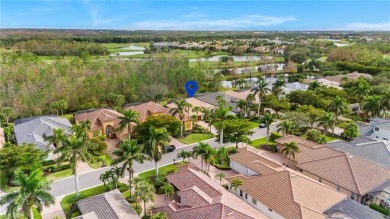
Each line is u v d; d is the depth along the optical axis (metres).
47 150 59.03
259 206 48.25
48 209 48.12
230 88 139.38
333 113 85.06
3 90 91.38
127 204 45.41
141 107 90.06
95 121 80.38
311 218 41.59
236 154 63.53
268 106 99.00
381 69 146.88
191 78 125.62
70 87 98.88
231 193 50.59
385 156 62.97
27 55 120.44
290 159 63.53
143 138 71.75
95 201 45.31
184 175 53.34
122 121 69.88
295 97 102.00
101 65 116.06
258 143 77.25
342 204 45.91
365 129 81.38
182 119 81.44
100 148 68.94
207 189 48.00
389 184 52.03
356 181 51.94
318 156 61.03
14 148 55.91
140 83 110.31
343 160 56.69
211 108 99.56
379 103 89.38
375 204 49.16
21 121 83.88
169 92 117.81
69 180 57.91
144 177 59.12
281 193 46.91
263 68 181.75
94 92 101.00
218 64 175.38
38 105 92.00
